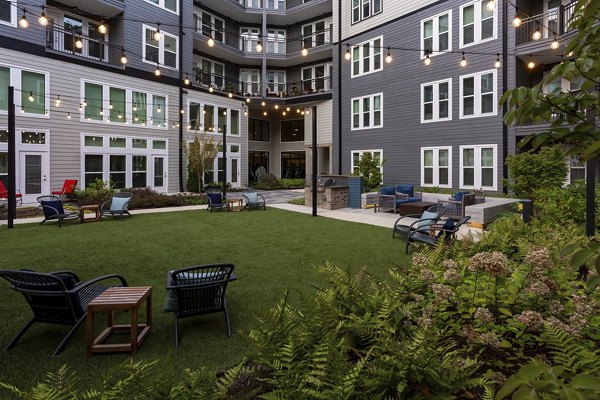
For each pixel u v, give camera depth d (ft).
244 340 10.70
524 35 44.52
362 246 23.06
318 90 79.05
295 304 13.21
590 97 4.32
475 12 46.91
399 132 56.03
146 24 59.00
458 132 49.08
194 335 11.16
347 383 4.81
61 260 19.51
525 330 6.61
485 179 46.78
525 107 4.48
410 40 54.29
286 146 93.09
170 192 62.69
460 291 7.80
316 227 30.53
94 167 52.90
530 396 2.80
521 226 17.80
